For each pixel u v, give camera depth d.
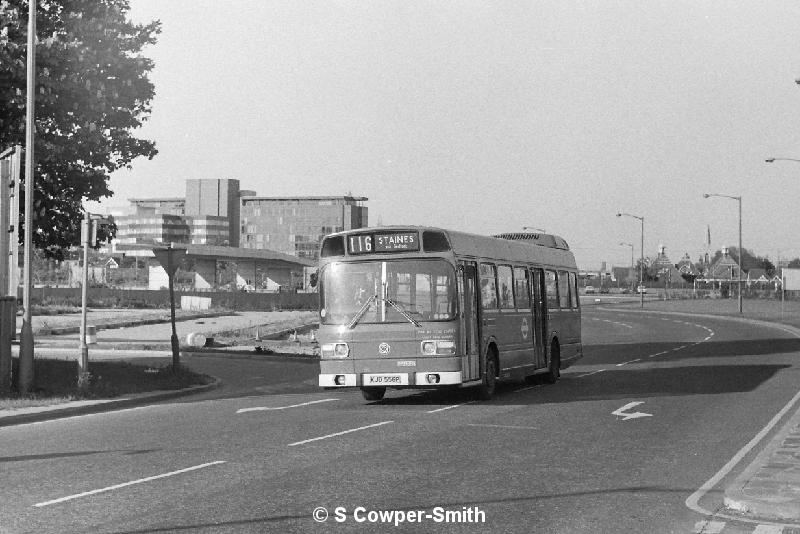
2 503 9.90
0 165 22.45
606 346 45.12
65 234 26.41
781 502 9.38
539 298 25.59
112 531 8.59
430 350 19.48
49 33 25.88
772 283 166.00
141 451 13.65
